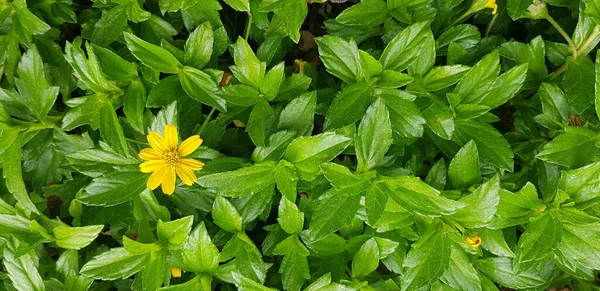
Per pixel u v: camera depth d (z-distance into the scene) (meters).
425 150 0.40
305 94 0.35
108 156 0.36
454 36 0.41
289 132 0.35
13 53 0.40
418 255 0.34
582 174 0.34
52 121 0.38
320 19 0.50
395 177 0.33
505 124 0.45
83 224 0.38
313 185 0.36
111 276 0.35
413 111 0.35
